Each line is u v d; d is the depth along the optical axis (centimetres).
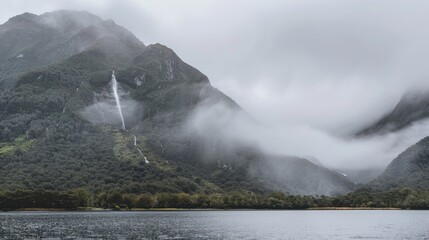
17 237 13975
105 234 15300
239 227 19700
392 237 15762
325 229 19188
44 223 19788
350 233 17375
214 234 16150
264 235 16212
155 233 16000
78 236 14525
